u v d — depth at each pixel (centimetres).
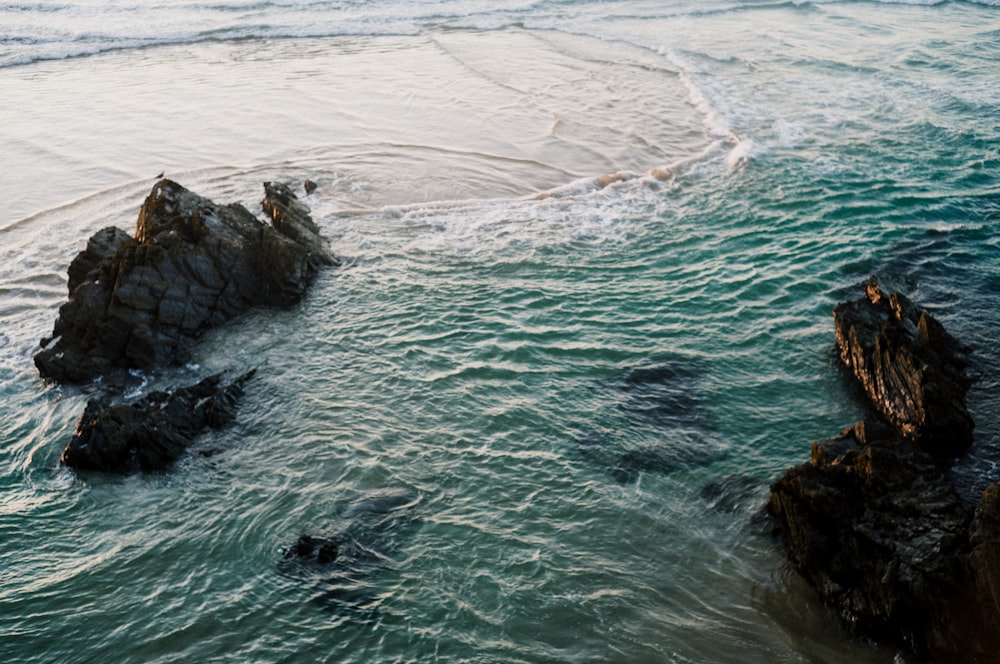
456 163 2836
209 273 1945
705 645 1173
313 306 2019
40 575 1294
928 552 1149
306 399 1700
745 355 1852
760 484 1480
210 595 1257
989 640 1062
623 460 1541
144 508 1423
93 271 1884
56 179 2656
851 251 2247
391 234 2377
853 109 3316
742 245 2317
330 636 1187
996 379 1689
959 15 4731
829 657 1152
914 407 1537
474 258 2255
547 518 1406
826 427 1627
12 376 1775
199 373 1778
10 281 2120
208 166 2759
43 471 1509
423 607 1234
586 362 1830
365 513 1409
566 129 3142
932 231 2347
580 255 2275
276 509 1417
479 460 1540
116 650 1171
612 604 1240
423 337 1911
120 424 1525
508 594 1255
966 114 3206
